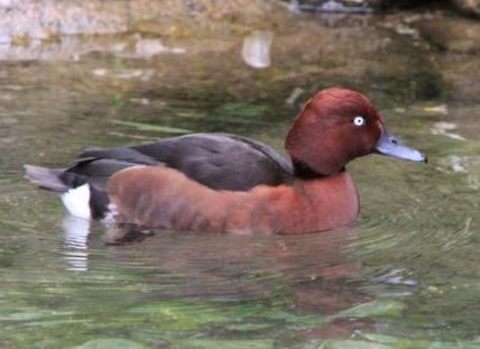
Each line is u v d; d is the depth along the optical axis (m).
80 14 18.47
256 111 15.50
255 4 19.45
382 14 19.77
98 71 16.86
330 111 12.38
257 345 9.56
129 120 14.90
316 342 9.65
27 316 10.03
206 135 12.54
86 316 10.05
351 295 10.62
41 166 13.28
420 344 9.67
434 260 11.45
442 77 17.14
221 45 18.28
